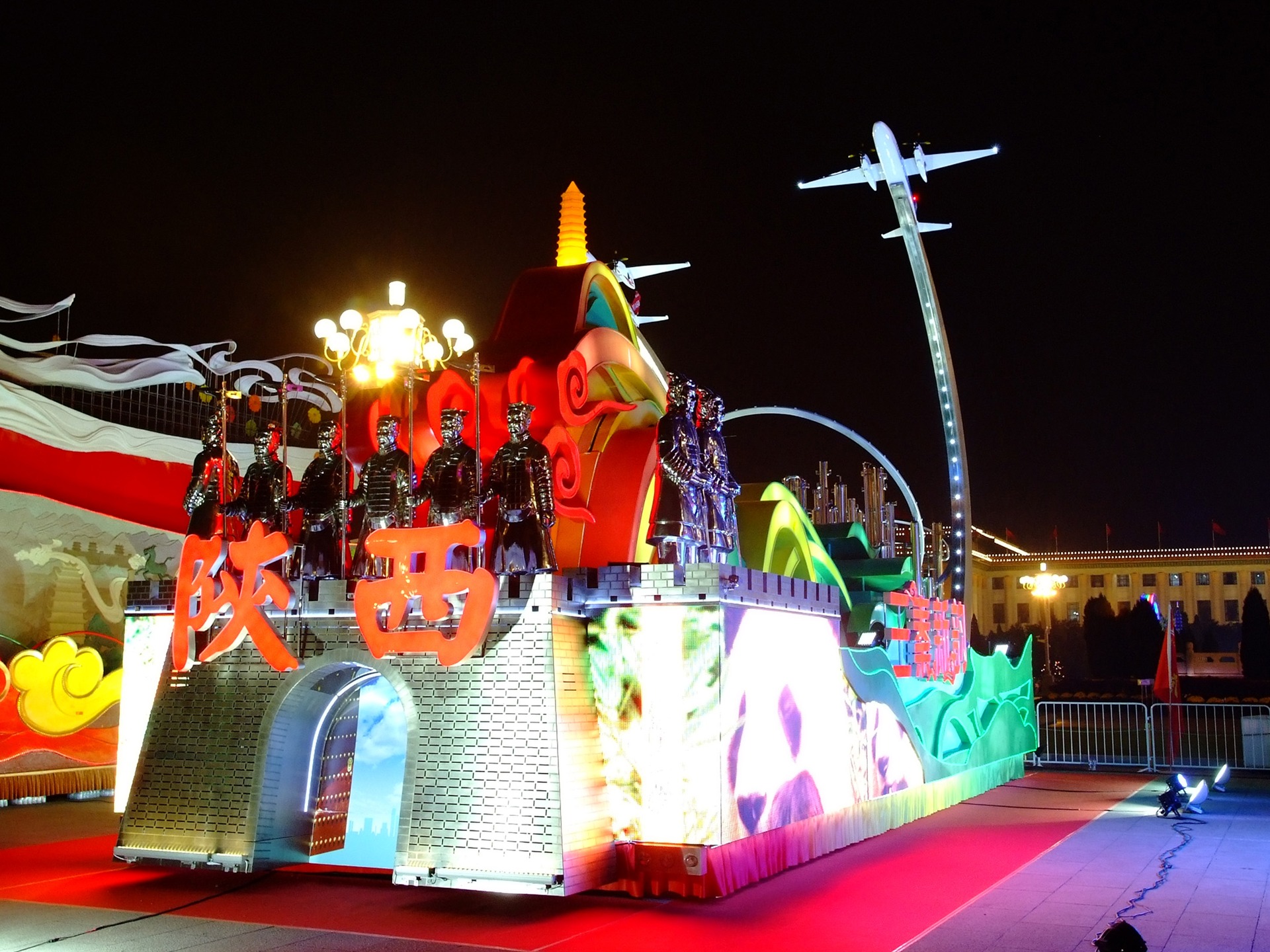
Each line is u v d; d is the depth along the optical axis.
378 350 14.07
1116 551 97.62
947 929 9.79
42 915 10.39
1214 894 11.27
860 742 14.78
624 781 11.29
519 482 11.65
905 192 21.47
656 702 11.26
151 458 22.89
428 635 11.28
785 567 17.55
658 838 11.05
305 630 12.31
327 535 12.94
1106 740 34.47
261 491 13.31
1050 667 69.88
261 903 10.83
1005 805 18.75
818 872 12.34
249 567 12.39
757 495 17.50
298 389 26.61
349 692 13.20
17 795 18.69
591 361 13.70
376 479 12.48
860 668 14.91
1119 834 15.33
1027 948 9.13
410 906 10.69
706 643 11.15
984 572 100.19
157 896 11.15
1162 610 95.06
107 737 20.62
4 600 19.78
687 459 12.15
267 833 12.28
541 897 11.02
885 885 11.70
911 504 25.05
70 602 20.91
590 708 11.45
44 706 19.41
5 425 19.98
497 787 10.90
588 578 11.73
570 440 13.10
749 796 11.53
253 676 12.55
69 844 14.47
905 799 16.34
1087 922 10.08
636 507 13.82
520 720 10.97
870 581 20.03
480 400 13.10
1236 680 54.41
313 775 13.05
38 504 20.41
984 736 20.86
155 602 14.33
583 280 14.27
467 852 10.85
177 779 12.59
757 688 11.86
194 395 24.36
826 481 26.50
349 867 12.54
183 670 12.89
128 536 22.12
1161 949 9.13
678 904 10.71
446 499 11.78
